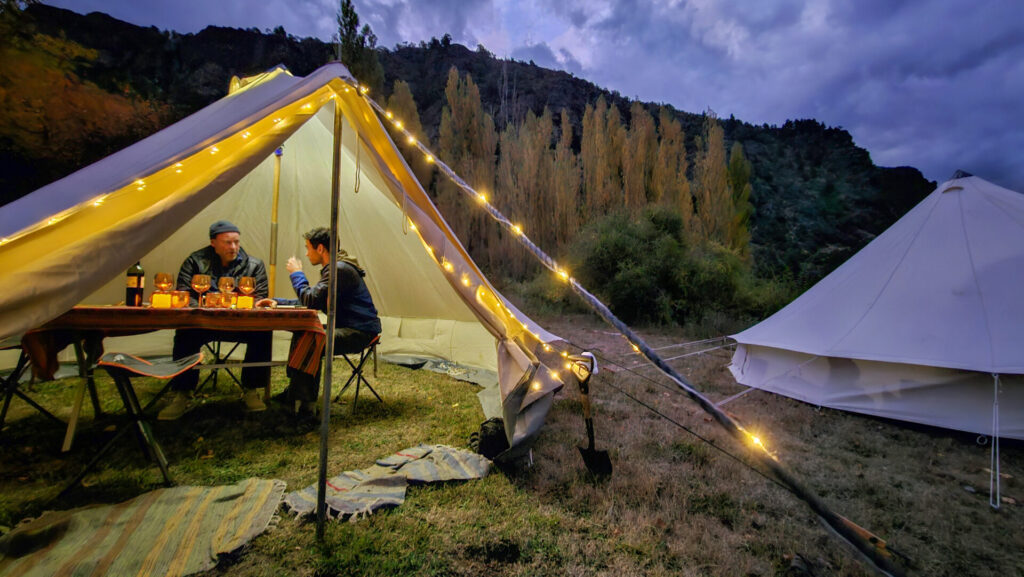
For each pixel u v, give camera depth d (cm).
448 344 532
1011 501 266
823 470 299
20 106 835
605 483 259
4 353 408
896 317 408
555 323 1012
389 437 315
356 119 271
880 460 319
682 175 1636
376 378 462
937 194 467
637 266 1091
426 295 535
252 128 260
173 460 268
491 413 360
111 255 206
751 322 997
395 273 530
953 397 369
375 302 555
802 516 238
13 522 200
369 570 182
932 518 245
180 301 295
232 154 259
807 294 523
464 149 1695
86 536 188
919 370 382
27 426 306
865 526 235
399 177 294
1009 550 220
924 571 200
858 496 267
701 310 1049
